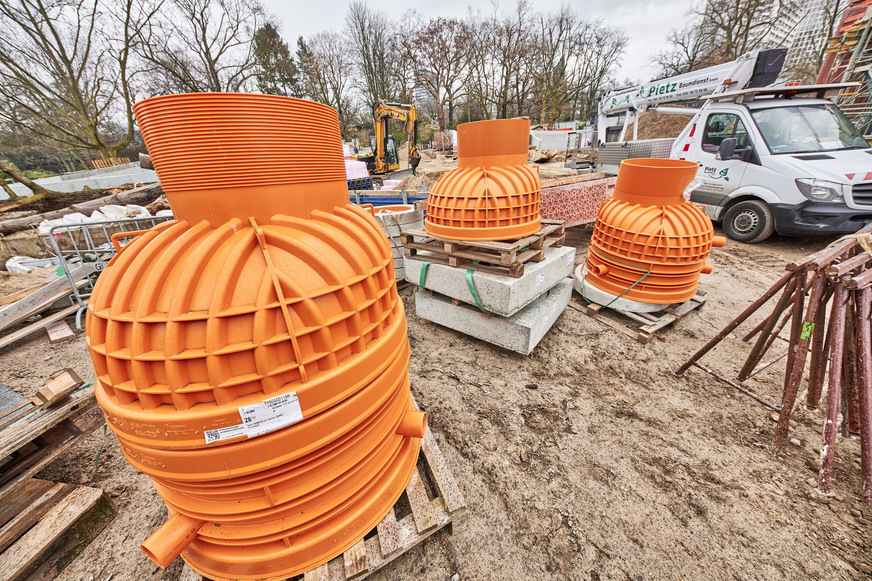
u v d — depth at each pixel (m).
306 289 1.23
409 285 5.05
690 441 2.34
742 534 1.79
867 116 9.99
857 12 11.35
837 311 1.93
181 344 1.11
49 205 9.98
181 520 1.43
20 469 1.82
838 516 1.85
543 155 18.31
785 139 5.44
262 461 1.23
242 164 1.24
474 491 2.05
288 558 1.50
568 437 2.40
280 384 1.20
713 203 6.25
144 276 1.21
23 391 3.37
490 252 3.00
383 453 1.71
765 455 2.22
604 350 3.34
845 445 2.27
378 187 12.59
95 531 1.93
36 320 4.69
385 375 1.51
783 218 5.33
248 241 1.23
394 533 1.68
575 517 1.90
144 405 1.15
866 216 4.82
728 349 3.30
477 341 3.57
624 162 3.51
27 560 1.61
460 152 3.10
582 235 7.00
